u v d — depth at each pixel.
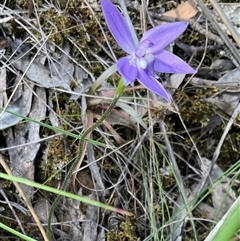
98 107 0.31
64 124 0.31
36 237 0.31
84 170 0.32
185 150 0.34
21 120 0.31
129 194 0.32
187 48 0.33
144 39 0.24
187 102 0.33
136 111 0.32
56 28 0.31
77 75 0.32
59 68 0.31
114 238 0.32
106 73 0.29
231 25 0.30
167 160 0.31
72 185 0.31
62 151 0.31
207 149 0.34
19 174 0.31
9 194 0.31
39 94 0.31
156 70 0.24
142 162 0.32
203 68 0.33
